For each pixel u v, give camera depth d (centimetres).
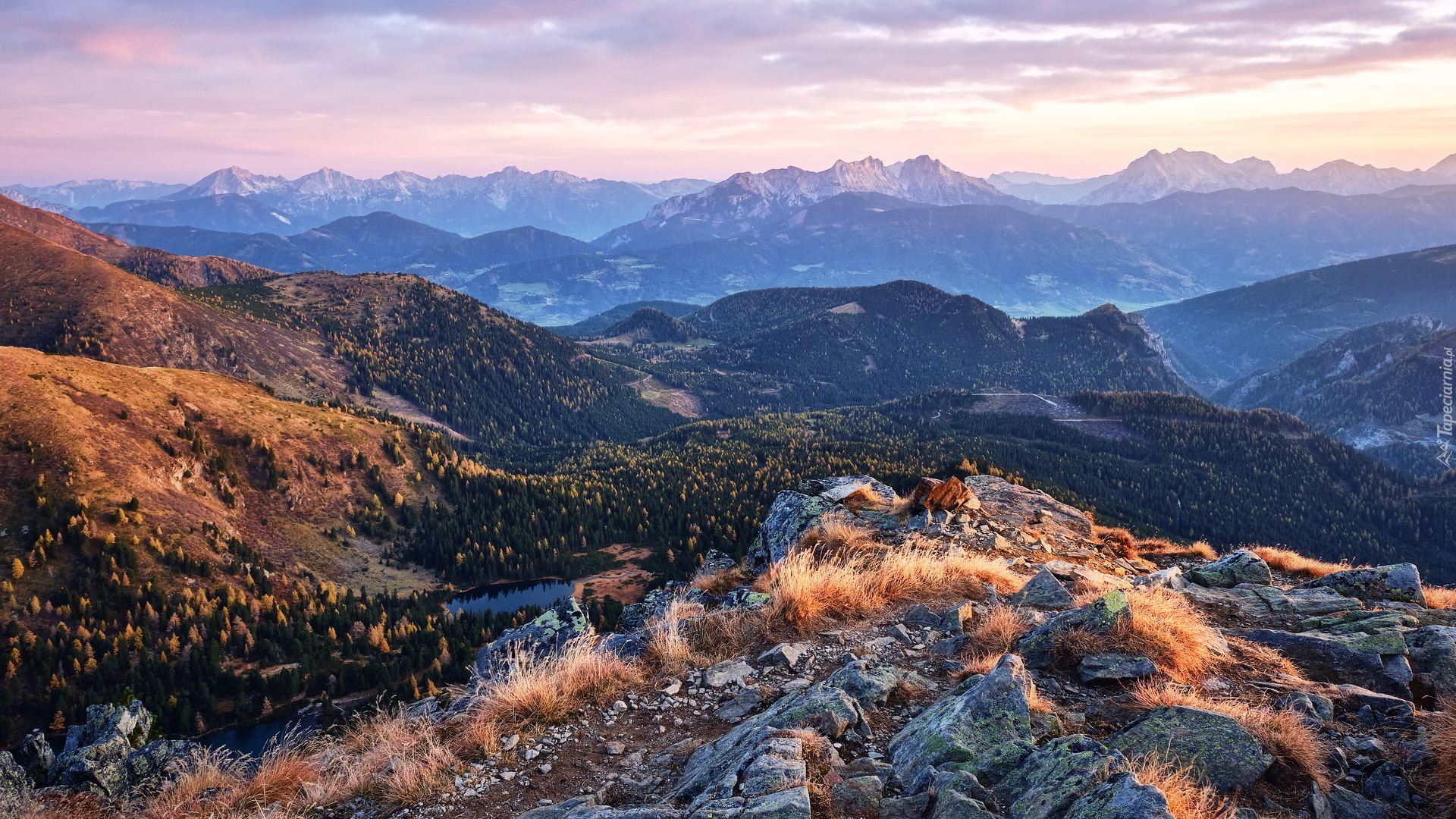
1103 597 1113
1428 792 722
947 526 2089
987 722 788
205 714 10862
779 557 2139
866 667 1045
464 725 1009
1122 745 769
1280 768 738
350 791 872
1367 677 1045
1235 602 1487
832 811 673
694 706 1014
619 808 742
